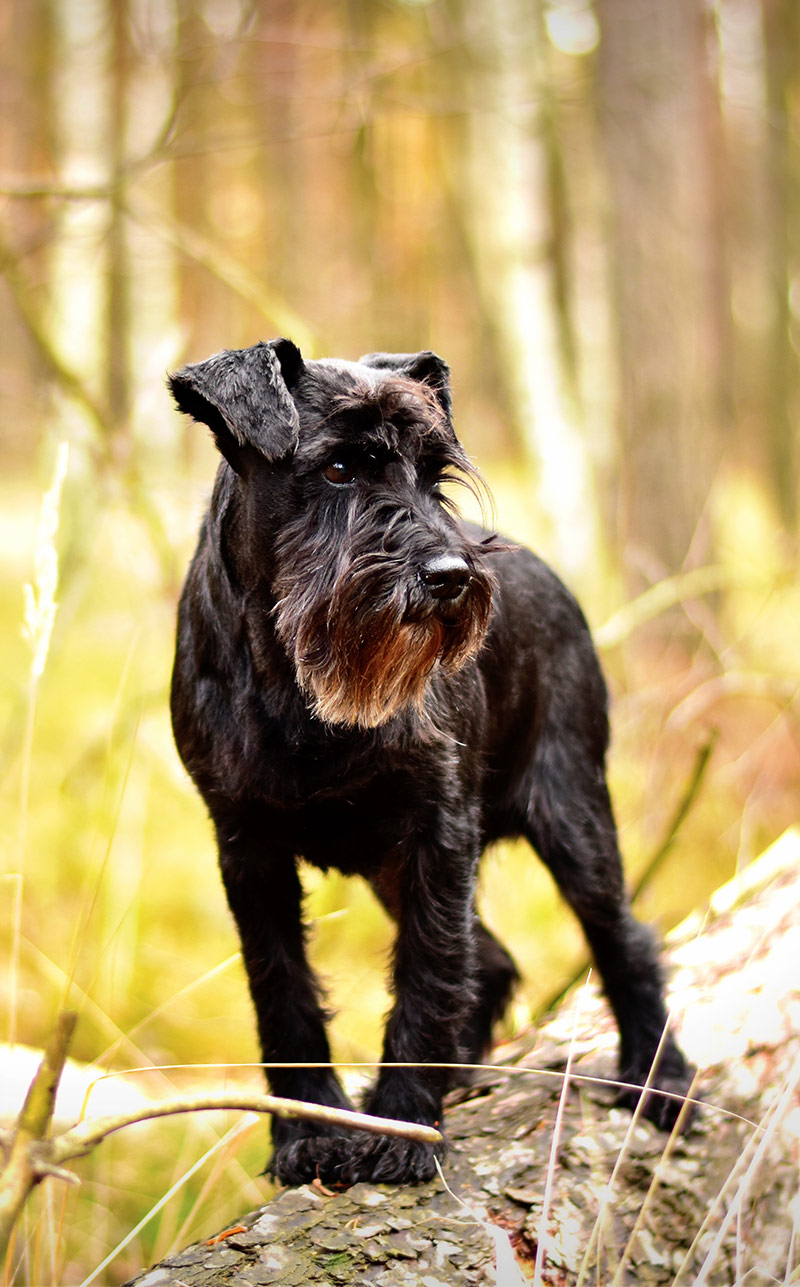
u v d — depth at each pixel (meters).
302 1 12.42
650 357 11.70
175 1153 5.54
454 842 4.10
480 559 4.25
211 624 4.15
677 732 8.24
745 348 26.34
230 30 8.60
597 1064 4.52
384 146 22.19
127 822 8.12
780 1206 3.73
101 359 11.21
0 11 14.63
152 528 7.55
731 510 13.48
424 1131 2.74
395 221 24.75
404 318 24.41
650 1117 4.07
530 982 7.03
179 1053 6.57
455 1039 3.96
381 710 3.94
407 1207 3.52
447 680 4.27
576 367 16.31
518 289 12.83
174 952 7.73
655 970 4.66
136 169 7.54
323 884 7.15
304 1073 4.06
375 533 4.02
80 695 11.06
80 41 11.59
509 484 19.14
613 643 7.76
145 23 9.16
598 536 11.48
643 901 7.70
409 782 4.03
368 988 7.01
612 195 12.11
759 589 10.18
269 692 4.03
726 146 22.81
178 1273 3.18
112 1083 5.70
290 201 21.44
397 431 4.16
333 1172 3.70
